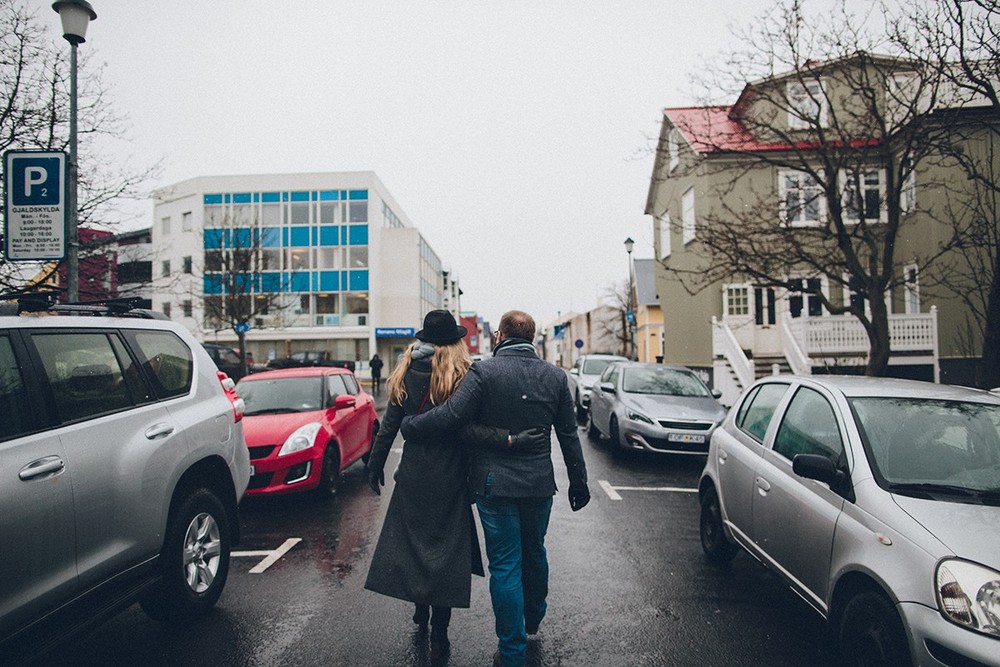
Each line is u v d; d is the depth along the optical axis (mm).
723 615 3898
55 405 2928
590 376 15922
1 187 7289
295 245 42719
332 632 3654
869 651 2754
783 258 11250
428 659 3307
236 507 4344
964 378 15867
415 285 44812
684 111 20188
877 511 2939
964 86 8344
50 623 2693
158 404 3684
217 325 27469
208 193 42188
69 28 6453
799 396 4145
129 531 3182
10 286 7594
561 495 7363
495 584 2967
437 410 3080
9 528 2480
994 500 2947
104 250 9930
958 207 14227
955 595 2447
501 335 3443
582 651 3402
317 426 7035
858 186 10500
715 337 17516
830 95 14961
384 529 3303
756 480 4090
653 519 6262
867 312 16875
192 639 3568
